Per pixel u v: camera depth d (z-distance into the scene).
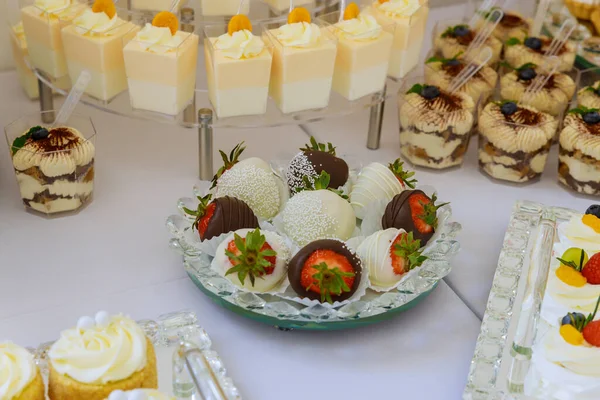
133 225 1.48
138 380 1.00
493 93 1.89
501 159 1.66
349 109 1.58
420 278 1.26
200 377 1.02
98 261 1.37
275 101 1.55
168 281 1.33
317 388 1.13
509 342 1.17
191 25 1.66
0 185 1.58
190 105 1.55
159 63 1.42
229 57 1.44
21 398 0.96
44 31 1.55
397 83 1.73
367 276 1.21
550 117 1.69
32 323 1.21
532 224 1.46
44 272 1.33
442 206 1.41
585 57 2.07
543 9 2.04
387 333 1.24
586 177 1.64
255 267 1.16
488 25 2.00
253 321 1.25
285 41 1.48
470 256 1.45
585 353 1.10
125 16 1.68
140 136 1.78
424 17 1.73
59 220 1.48
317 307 1.17
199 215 1.28
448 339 1.24
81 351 0.99
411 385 1.15
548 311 1.23
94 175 1.57
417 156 1.70
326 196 1.29
